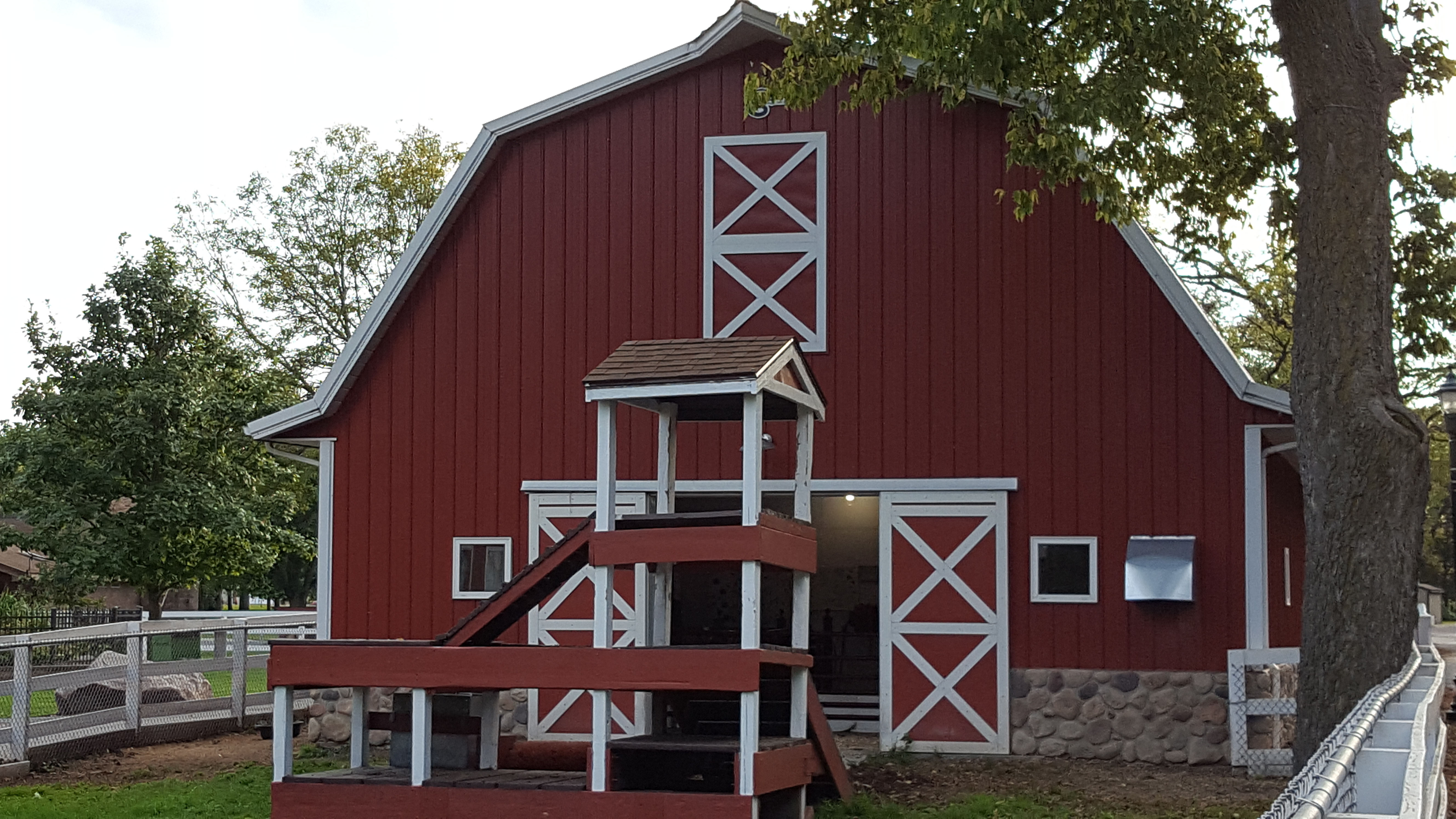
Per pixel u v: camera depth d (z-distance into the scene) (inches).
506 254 633.6
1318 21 469.1
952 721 577.6
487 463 625.9
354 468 638.5
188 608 2111.2
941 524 587.2
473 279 636.1
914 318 595.8
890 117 604.4
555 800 426.9
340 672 450.6
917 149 601.3
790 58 566.9
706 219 614.9
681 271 615.5
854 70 563.5
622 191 624.7
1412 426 447.8
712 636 661.9
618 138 627.5
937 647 582.2
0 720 570.3
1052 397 581.6
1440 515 2038.6
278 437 642.8
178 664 716.7
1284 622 656.4
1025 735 572.7
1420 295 594.6
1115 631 568.7
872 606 800.9
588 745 490.3
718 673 416.2
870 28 559.5
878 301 599.2
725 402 477.7
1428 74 592.7
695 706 520.4
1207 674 558.3
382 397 639.1
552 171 633.0
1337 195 463.5
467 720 473.7
